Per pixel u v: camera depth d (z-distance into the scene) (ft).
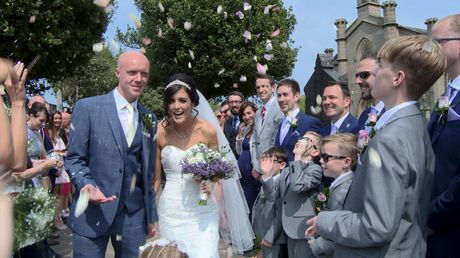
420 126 5.68
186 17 50.19
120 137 9.19
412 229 5.56
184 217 10.51
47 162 10.59
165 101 10.73
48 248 13.30
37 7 39.52
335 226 5.93
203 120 11.87
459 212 6.42
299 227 10.87
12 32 37.91
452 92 7.50
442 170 7.13
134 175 9.32
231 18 50.57
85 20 47.91
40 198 8.00
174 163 10.78
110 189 9.00
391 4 94.48
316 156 11.15
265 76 16.63
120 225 9.22
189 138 11.33
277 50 51.01
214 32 51.52
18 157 6.48
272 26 51.55
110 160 9.06
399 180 5.16
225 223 12.60
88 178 8.60
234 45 50.72
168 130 11.37
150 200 10.12
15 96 6.63
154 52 55.98
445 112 7.16
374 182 5.27
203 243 10.19
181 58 52.49
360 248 5.73
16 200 7.65
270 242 12.29
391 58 5.83
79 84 93.86
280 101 14.34
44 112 15.43
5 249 1.96
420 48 5.58
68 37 43.16
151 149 10.19
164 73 58.65
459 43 7.25
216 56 52.75
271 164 12.39
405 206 5.41
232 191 12.48
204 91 60.18
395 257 5.39
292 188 10.49
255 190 16.85
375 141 5.50
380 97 6.07
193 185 10.71
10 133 3.27
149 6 54.44
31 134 14.90
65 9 42.55
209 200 10.85
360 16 101.09
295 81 14.52
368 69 11.05
